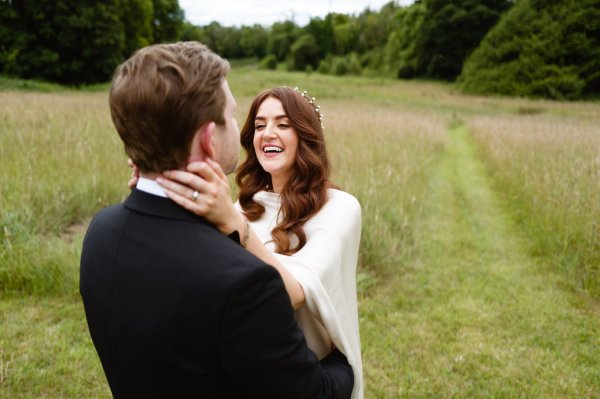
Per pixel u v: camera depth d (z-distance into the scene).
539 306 4.34
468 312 4.22
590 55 39.44
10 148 7.18
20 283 4.02
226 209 0.96
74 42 38.22
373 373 3.29
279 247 1.52
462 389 3.14
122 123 0.87
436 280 4.92
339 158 7.79
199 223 0.92
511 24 43.59
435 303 4.39
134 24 47.00
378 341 3.70
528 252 5.79
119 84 0.87
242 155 7.80
